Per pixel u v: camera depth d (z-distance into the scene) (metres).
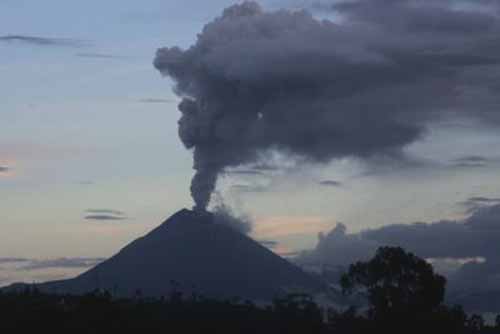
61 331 125.06
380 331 136.12
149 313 142.62
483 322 160.75
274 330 153.75
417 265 135.38
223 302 169.50
